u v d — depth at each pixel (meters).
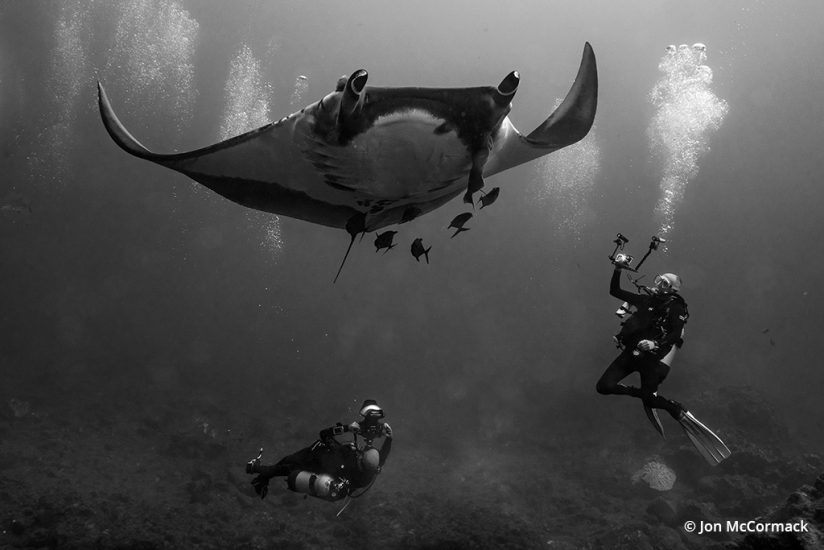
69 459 10.50
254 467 4.60
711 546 6.95
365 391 17.83
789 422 16.14
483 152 2.63
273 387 17.31
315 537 8.27
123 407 14.09
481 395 17.41
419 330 21.94
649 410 3.90
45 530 7.60
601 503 9.88
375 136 2.56
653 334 3.88
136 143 2.79
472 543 7.94
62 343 20.11
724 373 18.80
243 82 23.81
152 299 22.98
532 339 21.55
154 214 23.61
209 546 7.71
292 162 2.77
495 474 11.48
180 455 11.27
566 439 13.99
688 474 10.44
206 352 20.42
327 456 4.45
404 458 12.42
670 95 22.69
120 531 7.80
